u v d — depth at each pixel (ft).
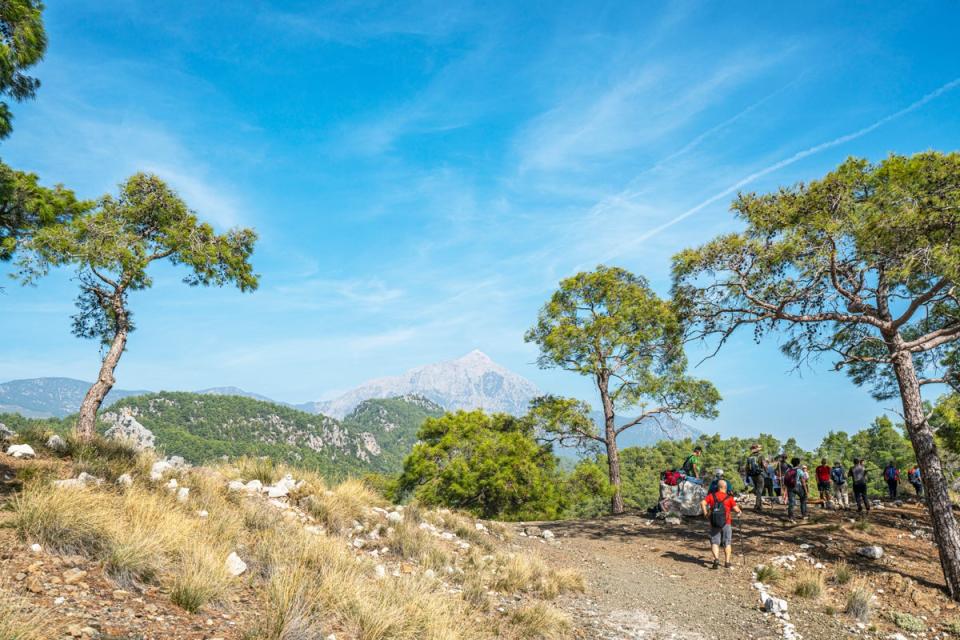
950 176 32.48
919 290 38.68
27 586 13.51
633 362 72.74
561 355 73.87
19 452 28.53
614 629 24.89
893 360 36.29
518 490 95.50
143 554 16.57
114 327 51.75
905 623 26.94
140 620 13.48
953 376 43.27
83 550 16.40
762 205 40.09
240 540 22.91
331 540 26.00
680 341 46.98
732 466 220.43
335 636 15.89
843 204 35.50
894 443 163.94
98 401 43.19
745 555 40.14
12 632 10.60
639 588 32.99
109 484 25.35
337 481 42.60
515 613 23.15
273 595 17.06
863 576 33.88
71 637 11.43
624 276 76.74
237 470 37.86
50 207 32.91
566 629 23.47
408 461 104.99
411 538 31.73
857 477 53.57
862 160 36.52
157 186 49.29
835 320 38.63
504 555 35.12
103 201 47.52
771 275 40.73
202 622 14.51
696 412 70.79
